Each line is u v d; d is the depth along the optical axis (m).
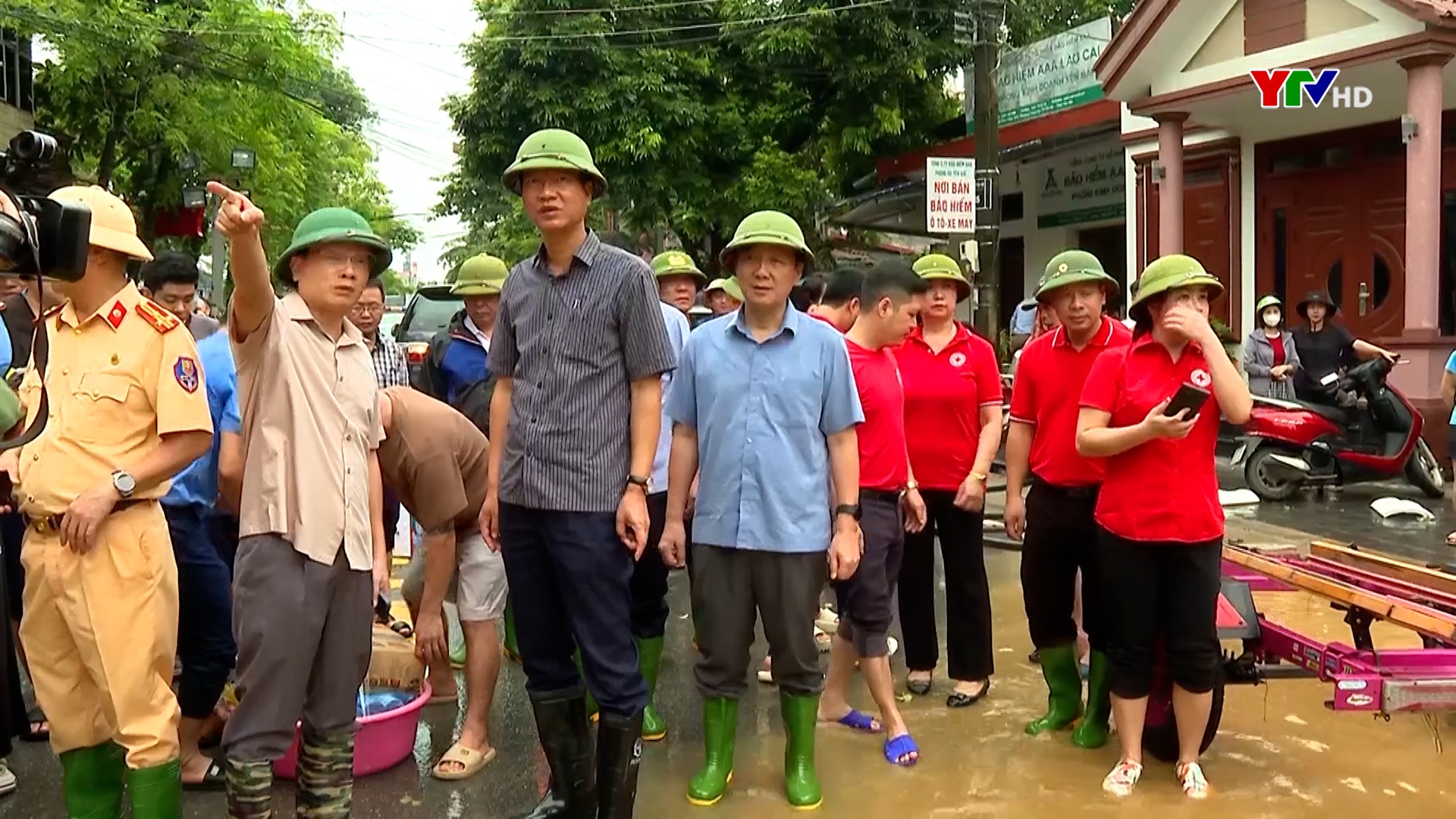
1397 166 10.55
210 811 3.51
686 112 14.62
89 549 2.87
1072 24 17.11
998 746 4.06
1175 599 3.54
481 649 3.86
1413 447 8.25
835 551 3.50
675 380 3.60
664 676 4.93
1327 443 8.40
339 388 3.03
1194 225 12.44
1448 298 10.27
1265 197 11.73
